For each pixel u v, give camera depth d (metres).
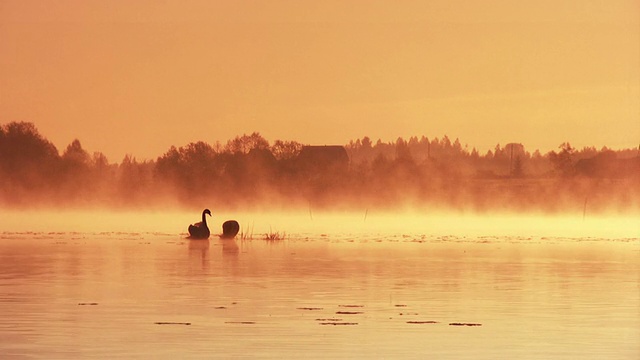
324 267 123.44
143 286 100.31
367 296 92.88
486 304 87.94
